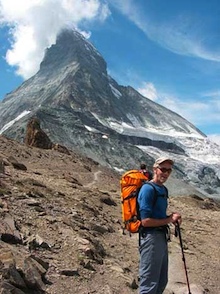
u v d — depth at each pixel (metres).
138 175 7.18
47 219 12.85
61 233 11.88
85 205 17.94
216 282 12.32
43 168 49.38
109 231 15.20
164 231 7.01
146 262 6.89
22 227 11.10
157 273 6.90
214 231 21.72
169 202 32.91
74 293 8.39
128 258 12.52
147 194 6.85
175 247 15.46
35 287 7.88
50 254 10.03
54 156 62.81
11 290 7.10
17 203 13.81
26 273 7.96
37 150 63.69
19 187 16.89
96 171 62.28
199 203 43.50
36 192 16.70
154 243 6.87
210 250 16.81
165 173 7.00
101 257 11.32
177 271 12.44
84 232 12.89
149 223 6.76
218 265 14.27
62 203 16.77
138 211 6.94
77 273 9.32
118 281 9.73
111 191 35.44
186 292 10.53
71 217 14.59
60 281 8.70
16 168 31.25
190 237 18.52
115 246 13.44
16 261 8.29
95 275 9.65
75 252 10.63
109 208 22.05
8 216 10.96
